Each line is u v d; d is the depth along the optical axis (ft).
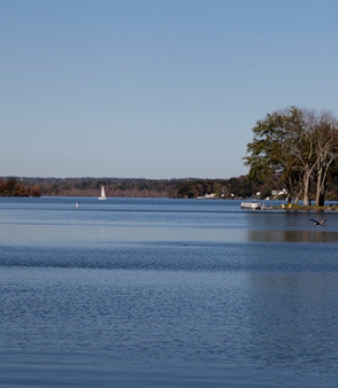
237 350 68.59
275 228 296.71
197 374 60.39
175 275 126.93
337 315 86.99
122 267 139.54
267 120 462.19
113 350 68.03
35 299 96.99
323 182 481.46
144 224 332.60
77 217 412.36
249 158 467.11
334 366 63.26
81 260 153.28
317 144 460.55
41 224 323.37
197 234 255.70
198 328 78.33
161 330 77.00
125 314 86.12
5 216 417.69
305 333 76.28
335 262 153.89
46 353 66.59
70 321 81.25
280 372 61.21
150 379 58.90
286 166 459.73
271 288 110.73
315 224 329.11
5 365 62.44
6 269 134.10
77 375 59.72
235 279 122.01
